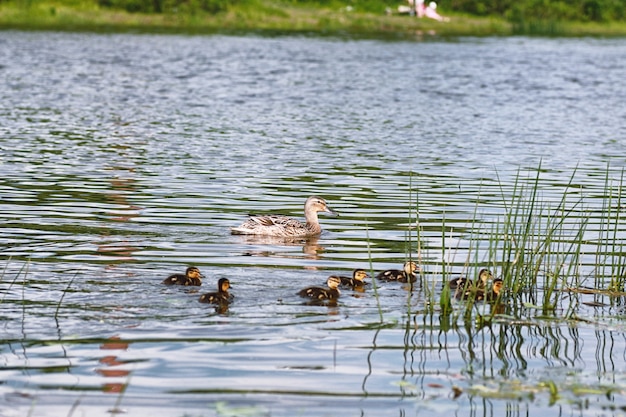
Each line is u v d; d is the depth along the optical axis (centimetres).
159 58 5250
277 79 4562
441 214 1938
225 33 6875
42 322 1208
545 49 6556
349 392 1038
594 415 999
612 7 8775
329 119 3388
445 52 6119
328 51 5931
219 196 2080
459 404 1019
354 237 1748
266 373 1078
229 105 3688
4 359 1093
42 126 3047
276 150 2714
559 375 1105
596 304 1388
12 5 7175
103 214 1875
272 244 1683
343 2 8306
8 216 1834
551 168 2498
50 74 4441
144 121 3225
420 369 1112
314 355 1138
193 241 1678
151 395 1013
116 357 1105
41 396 1004
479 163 2559
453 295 1400
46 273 1428
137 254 1570
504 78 4862
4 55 5097
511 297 1417
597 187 2250
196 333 1191
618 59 5988
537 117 3559
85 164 2423
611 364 1143
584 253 1652
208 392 1024
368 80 4625
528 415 999
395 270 1459
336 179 2303
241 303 1310
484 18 8419
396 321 1273
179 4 7525
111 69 4712
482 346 1195
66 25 6906
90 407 983
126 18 7300
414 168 2470
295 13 7894
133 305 1284
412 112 3625
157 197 2053
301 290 1350
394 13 8206
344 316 1283
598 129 3281
